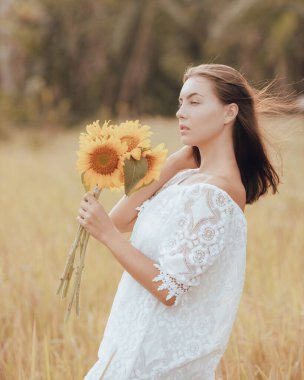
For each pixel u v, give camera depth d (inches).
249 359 142.0
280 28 962.1
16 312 167.6
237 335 150.5
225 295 92.7
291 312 164.6
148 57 1138.7
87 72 1198.3
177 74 1117.1
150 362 90.7
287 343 149.6
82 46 1192.2
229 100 95.0
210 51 1053.8
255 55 1031.6
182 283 87.7
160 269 88.8
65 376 135.9
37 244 236.2
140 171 91.5
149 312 91.7
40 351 148.2
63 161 569.3
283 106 103.4
